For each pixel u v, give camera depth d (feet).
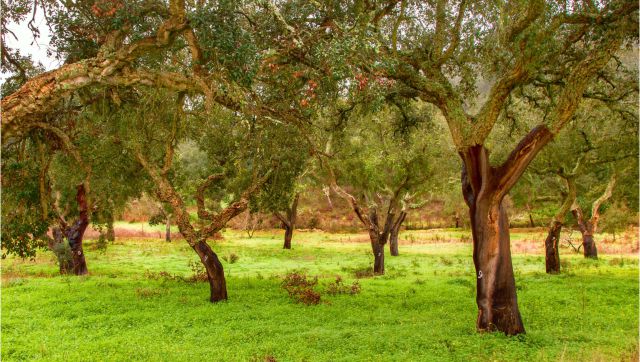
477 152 36.83
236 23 35.73
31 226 45.60
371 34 36.42
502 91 35.19
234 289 59.41
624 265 88.84
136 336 37.65
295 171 62.28
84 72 35.40
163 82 38.96
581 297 52.44
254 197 66.23
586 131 76.69
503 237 37.24
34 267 88.53
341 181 97.25
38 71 46.44
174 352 32.48
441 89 38.83
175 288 60.08
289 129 55.47
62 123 48.55
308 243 168.14
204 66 40.75
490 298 36.96
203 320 42.63
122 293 55.77
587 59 33.40
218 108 52.70
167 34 35.96
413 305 49.80
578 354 29.45
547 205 164.14
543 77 46.47
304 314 45.03
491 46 43.11
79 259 77.97
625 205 116.88
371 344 33.63
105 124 52.54
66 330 40.01
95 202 78.84
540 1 31.68
